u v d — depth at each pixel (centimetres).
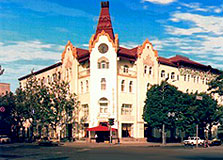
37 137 7000
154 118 5944
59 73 7688
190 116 6066
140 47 6781
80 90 6725
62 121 6625
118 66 6481
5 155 3331
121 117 6288
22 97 6831
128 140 6253
